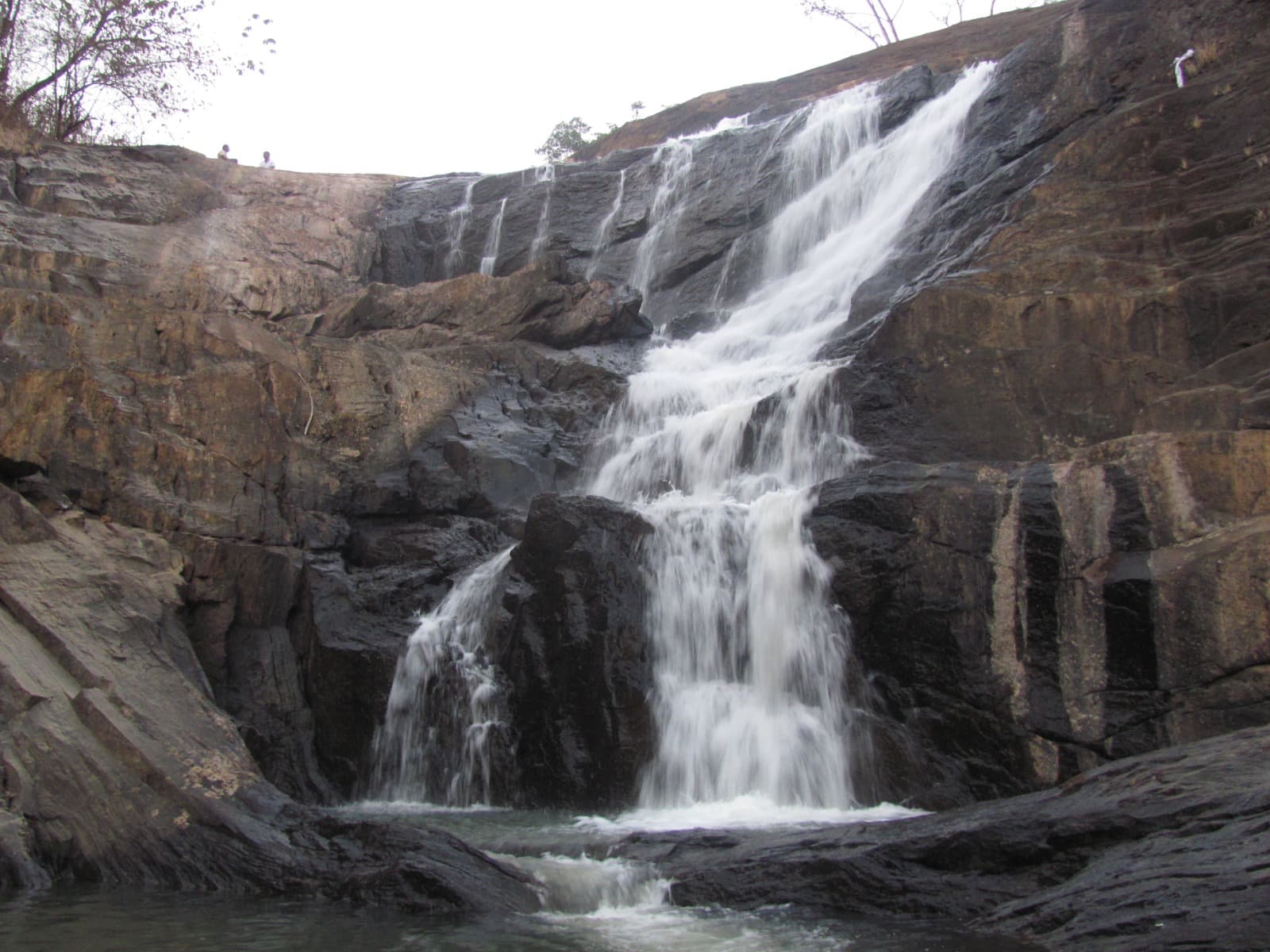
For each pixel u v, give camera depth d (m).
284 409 16.45
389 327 21.66
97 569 12.76
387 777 13.99
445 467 17.30
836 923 8.34
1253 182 15.48
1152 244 15.56
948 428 15.30
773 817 11.66
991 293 15.55
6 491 12.60
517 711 13.55
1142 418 13.55
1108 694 11.54
